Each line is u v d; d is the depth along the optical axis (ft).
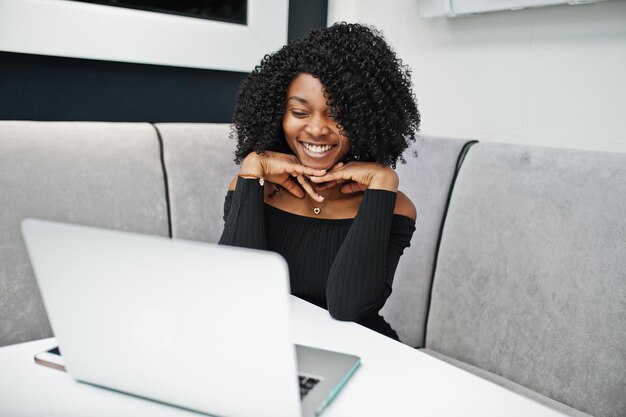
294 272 4.03
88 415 2.10
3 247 4.47
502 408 2.21
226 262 1.84
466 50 5.69
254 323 1.89
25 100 5.16
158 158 5.32
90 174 4.89
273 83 3.91
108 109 5.63
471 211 4.76
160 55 5.62
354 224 3.71
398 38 6.42
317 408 2.08
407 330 5.16
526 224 4.37
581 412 3.88
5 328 4.50
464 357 4.69
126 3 5.38
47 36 4.99
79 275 2.06
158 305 2.00
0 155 4.49
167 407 2.19
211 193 5.59
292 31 6.72
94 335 2.17
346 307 3.46
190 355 2.04
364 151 4.11
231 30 6.01
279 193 4.24
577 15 4.77
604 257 3.91
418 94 6.25
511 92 5.34
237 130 4.31
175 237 5.39
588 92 4.76
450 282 4.83
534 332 4.23
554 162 4.34
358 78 3.76
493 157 4.75
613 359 3.80
